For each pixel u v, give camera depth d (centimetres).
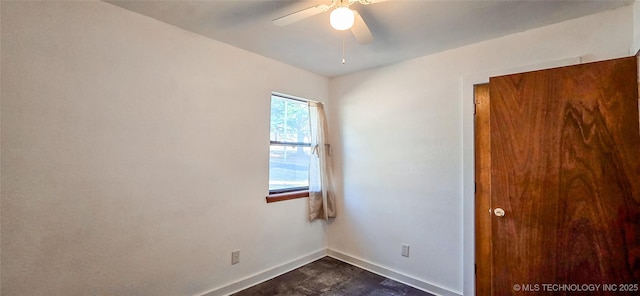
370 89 303
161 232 203
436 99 253
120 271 185
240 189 251
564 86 169
